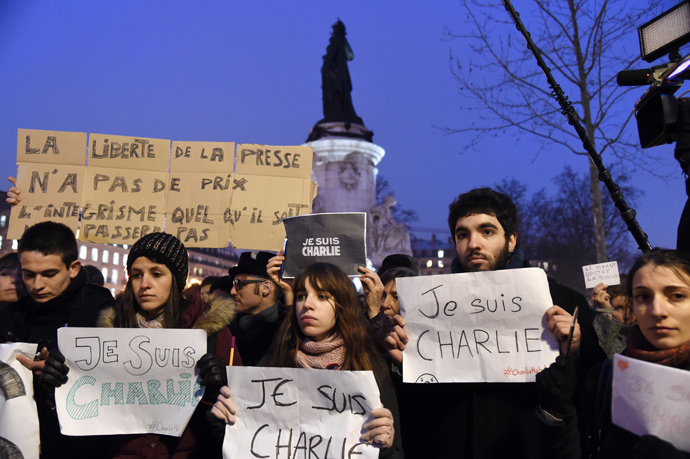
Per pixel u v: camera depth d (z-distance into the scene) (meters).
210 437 3.12
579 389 2.87
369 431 2.62
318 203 23.00
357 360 2.92
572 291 3.09
